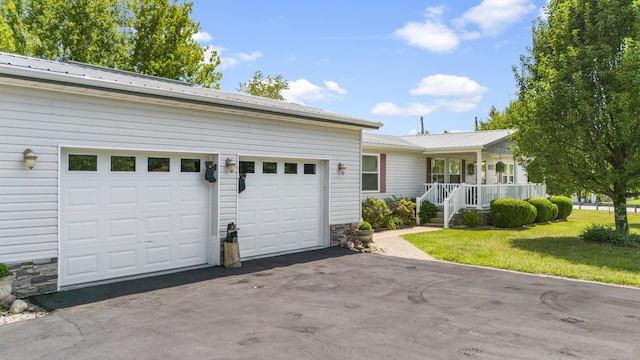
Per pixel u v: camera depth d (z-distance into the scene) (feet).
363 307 19.06
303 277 25.00
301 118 31.50
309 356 13.57
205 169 27.73
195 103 25.29
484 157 65.98
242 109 27.63
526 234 44.75
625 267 27.96
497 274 26.27
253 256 30.78
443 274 26.12
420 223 53.83
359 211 38.60
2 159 19.44
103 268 23.45
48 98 20.74
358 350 14.10
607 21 34.86
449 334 15.67
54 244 21.02
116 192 23.90
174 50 71.82
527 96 39.58
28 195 20.18
